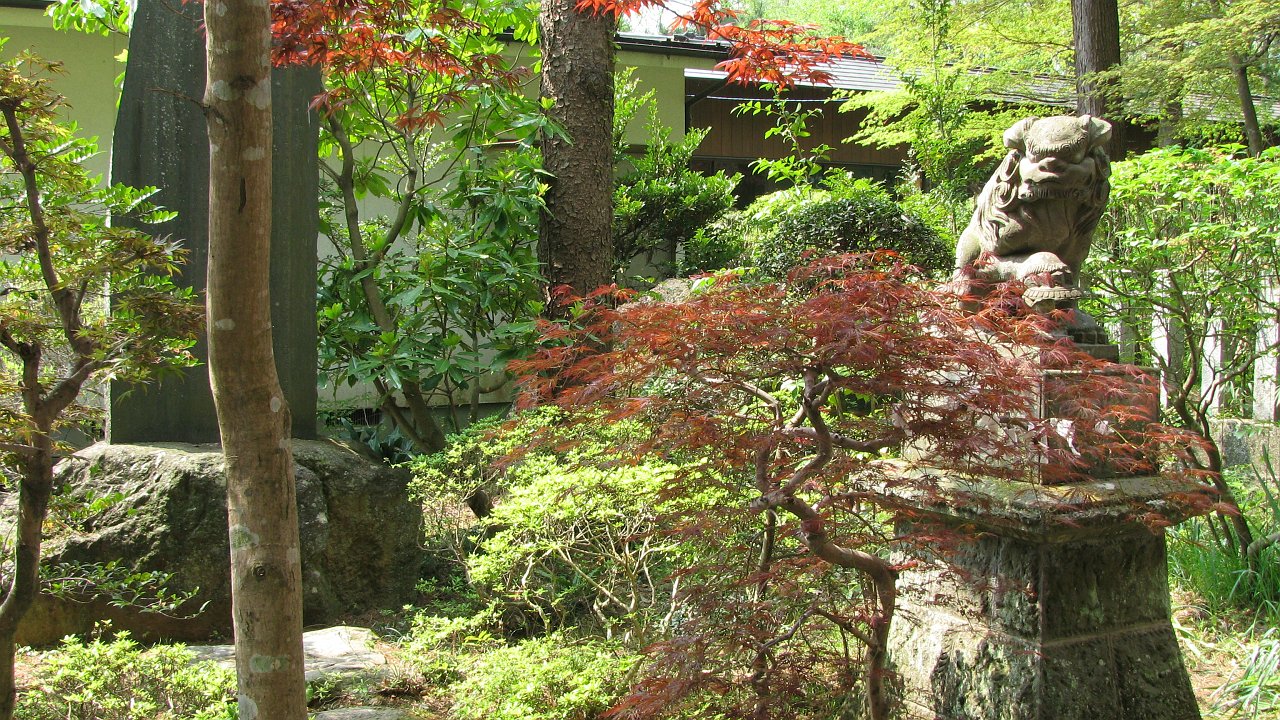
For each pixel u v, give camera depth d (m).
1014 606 3.00
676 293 6.33
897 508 2.72
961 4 10.05
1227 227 4.32
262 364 1.99
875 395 2.62
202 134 4.64
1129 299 4.84
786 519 3.26
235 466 2.02
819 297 2.39
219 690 3.04
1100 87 7.19
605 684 3.14
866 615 2.82
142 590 4.11
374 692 3.55
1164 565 3.21
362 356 5.56
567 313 5.91
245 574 2.03
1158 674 3.09
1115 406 2.89
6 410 2.46
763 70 4.02
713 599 2.79
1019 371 2.67
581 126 6.08
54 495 3.12
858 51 3.92
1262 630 4.17
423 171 6.26
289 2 2.87
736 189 10.73
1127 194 4.72
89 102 7.08
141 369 2.77
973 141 9.30
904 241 6.39
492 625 4.34
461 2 5.55
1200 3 8.78
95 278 2.71
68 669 2.93
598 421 2.84
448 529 5.16
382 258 5.64
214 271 1.94
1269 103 10.56
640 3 3.99
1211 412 6.28
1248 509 5.09
